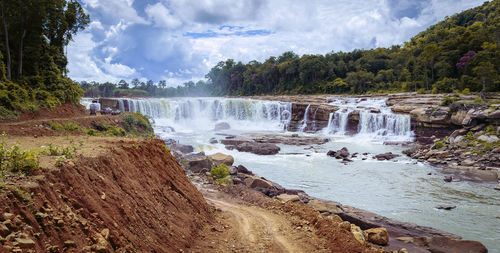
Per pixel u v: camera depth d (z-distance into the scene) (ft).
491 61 213.66
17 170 16.90
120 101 180.34
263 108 216.13
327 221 37.55
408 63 323.78
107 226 18.06
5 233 12.09
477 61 221.05
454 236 45.29
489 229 50.47
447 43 264.93
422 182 80.28
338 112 183.42
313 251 29.17
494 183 78.02
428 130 151.94
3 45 95.61
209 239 28.84
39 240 13.34
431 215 57.06
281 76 418.72
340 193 71.46
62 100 102.63
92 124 86.17
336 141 151.74
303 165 100.83
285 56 459.32
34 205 14.55
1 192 13.57
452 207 60.90
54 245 13.88
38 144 31.40
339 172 91.61
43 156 21.54
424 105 166.20
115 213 19.98
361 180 82.74
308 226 37.35
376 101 203.82
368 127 171.53
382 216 52.70
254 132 178.91
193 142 134.31
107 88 468.75
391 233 45.27
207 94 535.60
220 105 222.89
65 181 18.31
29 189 15.06
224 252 26.48
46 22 111.75
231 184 64.23
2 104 74.43
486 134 120.98
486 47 227.40
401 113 168.86
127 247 18.33
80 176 19.77
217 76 511.40
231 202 50.39
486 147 108.78
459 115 140.05
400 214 57.62
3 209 12.94
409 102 176.04
